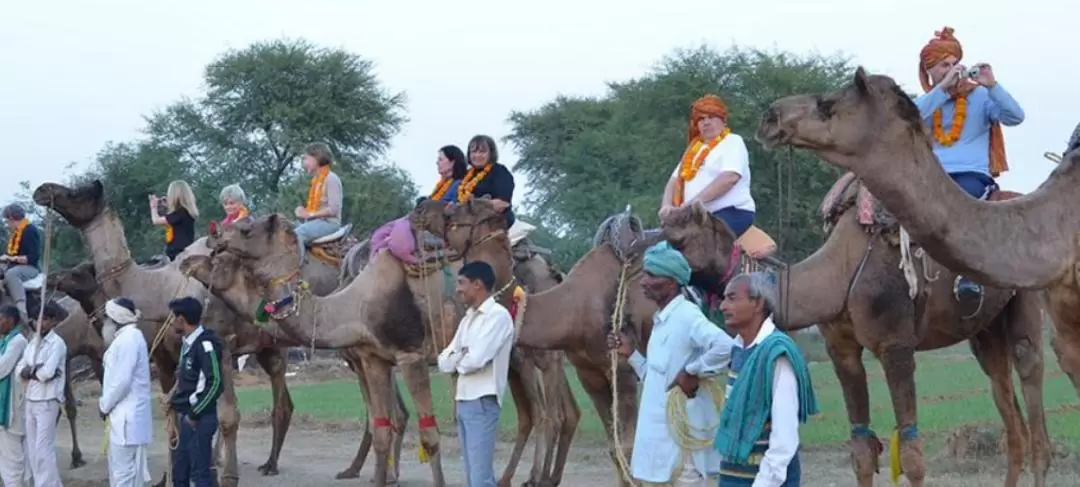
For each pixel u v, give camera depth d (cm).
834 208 1003
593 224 4322
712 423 748
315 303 1125
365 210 4028
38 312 1391
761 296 659
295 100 4684
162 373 1396
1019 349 1065
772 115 738
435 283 1146
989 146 996
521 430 1276
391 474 1320
